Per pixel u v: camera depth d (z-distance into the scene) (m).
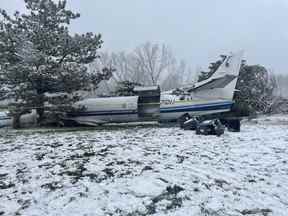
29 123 18.09
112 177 6.45
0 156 8.59
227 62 18.11
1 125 18.16
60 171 6.96
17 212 4.86
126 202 5.18
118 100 18.45
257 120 21.16
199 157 8.16
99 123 18.41
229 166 7.33
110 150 9.15
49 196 5.49
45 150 9.37
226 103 17.89
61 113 17.34
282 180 6.40
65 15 18.52
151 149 9.23
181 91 18.89
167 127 16.36
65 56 17.95
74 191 5.70
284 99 32.28
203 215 4.72
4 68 16.66
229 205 5.10
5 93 17.03
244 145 9.96
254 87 28.09
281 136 12.05
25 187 5.96
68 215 4.73
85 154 8.67
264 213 4.83
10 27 17.20
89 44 18.03
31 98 16.75
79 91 18.33
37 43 17.03
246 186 6.00
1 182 6.27
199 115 17.94
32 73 16.17
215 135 12.38
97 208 4.96
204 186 5.93
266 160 7.95
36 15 17.92
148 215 4.70
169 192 5.61
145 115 18.56
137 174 6.62
